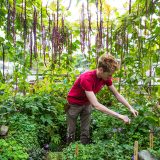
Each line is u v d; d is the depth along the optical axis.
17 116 2.23
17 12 2.19
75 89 1.98
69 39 2.56
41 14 2.24
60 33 2.42
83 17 2.16
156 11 2.01
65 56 2.63
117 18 2.12
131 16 1.97
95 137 2.05
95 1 1.99
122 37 2.19
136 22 2.01
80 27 2.33
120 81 2.44
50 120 2.32
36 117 2.37
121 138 1.94
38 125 2.28
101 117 2.25
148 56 2.11
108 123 2.12
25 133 2.06
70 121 2.05
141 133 2.00
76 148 1.74
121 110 2.21
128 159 1.72
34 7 2.21
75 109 2.00
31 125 2.14
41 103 2.42
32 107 2.32
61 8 2.32
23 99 2.47
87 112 2.04
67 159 1.78
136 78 2.25
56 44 2.39
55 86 2.68
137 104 2.23
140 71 2.27
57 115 2.47
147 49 2.12
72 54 2.79
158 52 2.03
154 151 1.72
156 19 2.09
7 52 2.28
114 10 2.21
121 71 2.36
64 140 2.34
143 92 2.27
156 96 2.08
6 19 2.15
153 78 1.98
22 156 1.75
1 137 1.99
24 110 2.40
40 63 2.69
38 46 2.51
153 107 2.08
